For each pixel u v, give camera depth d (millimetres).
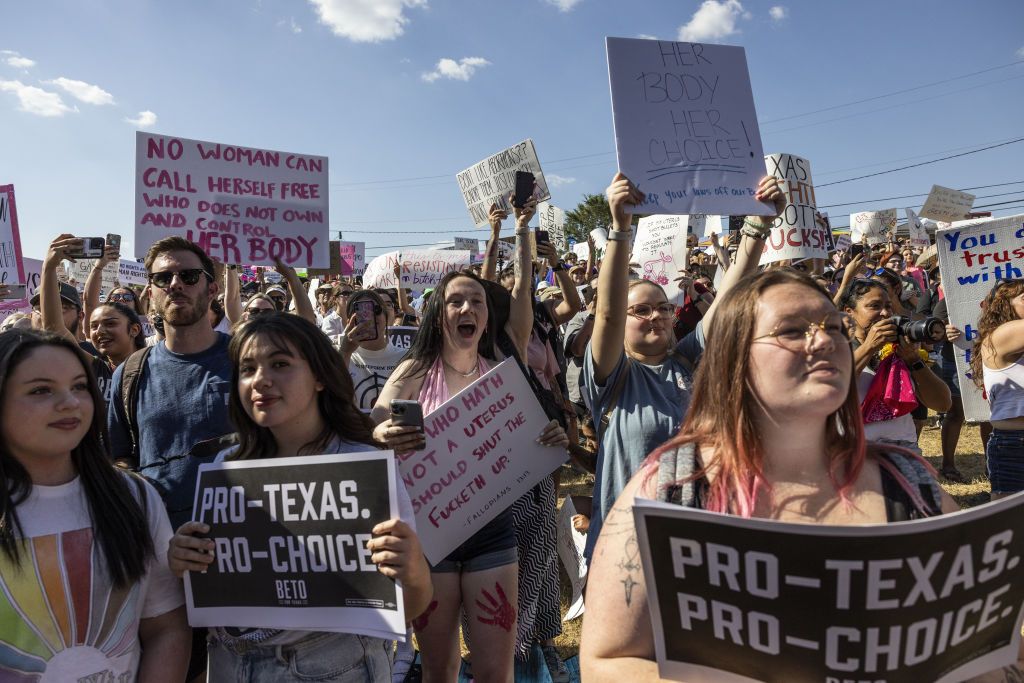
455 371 3150
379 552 1719
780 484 1346
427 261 9641
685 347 2828
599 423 2836
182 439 2785
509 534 2963
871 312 4180
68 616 1703
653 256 7457
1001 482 3955
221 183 4078
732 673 1226
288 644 1833
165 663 1871
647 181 2850
